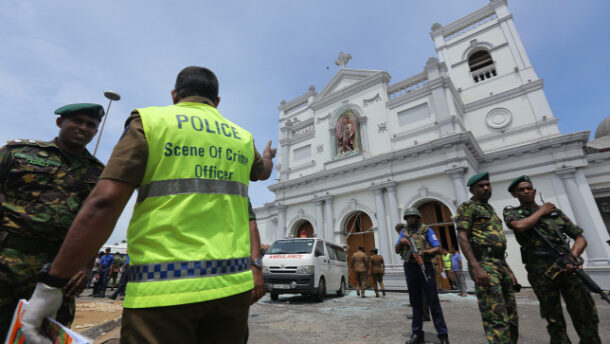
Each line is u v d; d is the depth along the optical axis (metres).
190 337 0.96
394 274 11.98
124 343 0.91
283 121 22.31
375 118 15.52
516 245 11.30
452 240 11.95
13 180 1.79
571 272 2.60
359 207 14.49
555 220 2.88
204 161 1.13
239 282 1.10
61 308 1.78
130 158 0.97
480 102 14.76
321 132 17.72
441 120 13.23
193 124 1.17
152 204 1.00
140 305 0.91
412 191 13.12
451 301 8.12
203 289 0.96
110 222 0.92
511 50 14.88
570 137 11.43
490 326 2.61
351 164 14.80
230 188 1.20
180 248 0.98
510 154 12.58
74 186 2.01
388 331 4.52
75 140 2.05
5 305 1.62
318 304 7.58
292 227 16.95
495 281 2.70
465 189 11.64
